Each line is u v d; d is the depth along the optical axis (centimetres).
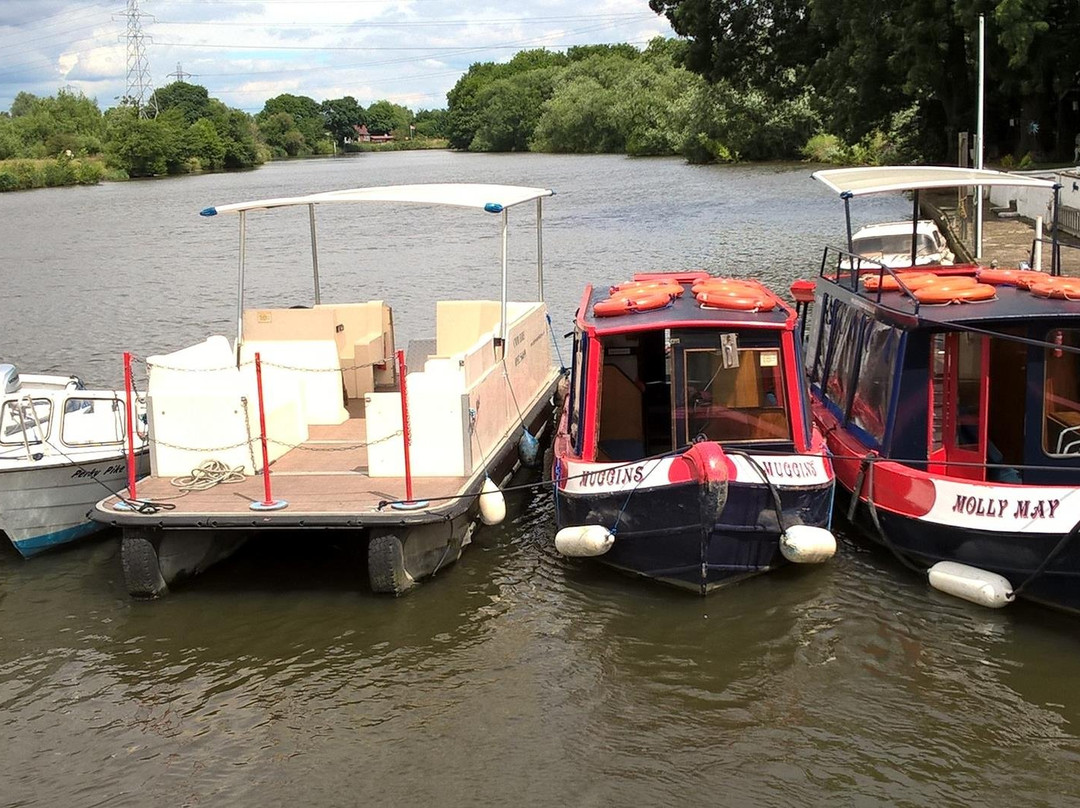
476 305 1566
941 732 874
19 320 2928
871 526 1192
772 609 1078
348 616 1097
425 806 807
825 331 1518
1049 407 1085
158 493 1165
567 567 1195
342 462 1256
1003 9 3950
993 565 1049
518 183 7625
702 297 1208
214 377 1219
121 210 7088
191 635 1071
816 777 825
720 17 6109
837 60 5222
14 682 998
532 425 1535
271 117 18925
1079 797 793
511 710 926
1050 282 1135
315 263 1664
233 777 851
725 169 8075
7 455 1256
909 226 2538
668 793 812
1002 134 5403
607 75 14650
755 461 1098
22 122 13812
